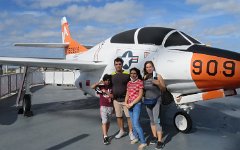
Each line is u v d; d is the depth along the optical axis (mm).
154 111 4766
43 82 24297
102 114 5004
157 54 5945
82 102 11336
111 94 5012
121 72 5109
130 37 6824
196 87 5551
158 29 6426
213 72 5070
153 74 4758
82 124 6789
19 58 7352
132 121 4773
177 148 4715
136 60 6281
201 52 5352
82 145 4922
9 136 5609
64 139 5340
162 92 5250
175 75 5543
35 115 8164
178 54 5617
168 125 6578
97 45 8242
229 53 5125
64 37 13883
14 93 15461
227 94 5465
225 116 7605
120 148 4730
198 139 5273
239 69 4859
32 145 4941
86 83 8266
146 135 5656
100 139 5328
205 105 9758
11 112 8773
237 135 5562
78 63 7195
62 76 22922
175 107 9281
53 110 9164
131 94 4703
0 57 7449
